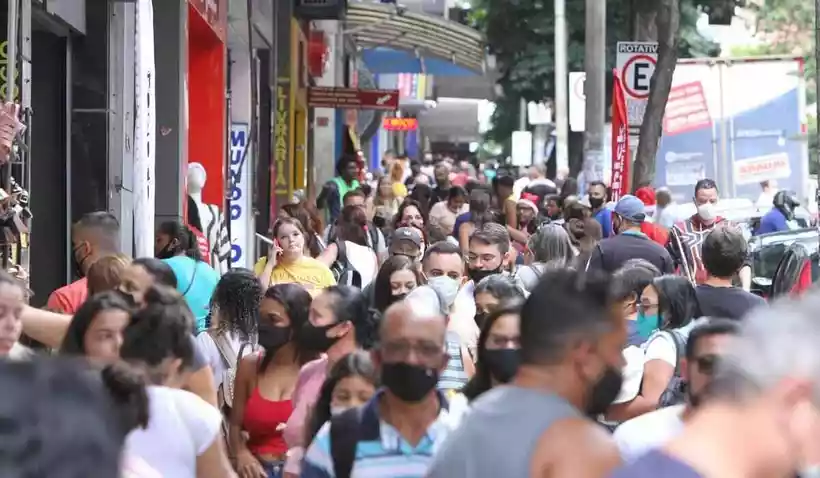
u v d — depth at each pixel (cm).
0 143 1389
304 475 866
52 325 1145
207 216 2620
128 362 814
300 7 4609
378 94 5088
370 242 2517
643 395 1172
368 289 1559
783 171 4394
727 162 4406
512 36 7081
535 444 632
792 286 2214
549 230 1927
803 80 4369
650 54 3625
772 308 488
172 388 913
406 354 836
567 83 6825
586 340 652
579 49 7019
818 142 2362
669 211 3403
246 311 1307
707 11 6512
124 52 2261
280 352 1223
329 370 1020
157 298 947
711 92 4416
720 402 483
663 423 905
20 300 946
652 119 3603
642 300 1327
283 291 1209
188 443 869
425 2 6819
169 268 1271
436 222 3080
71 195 2200
